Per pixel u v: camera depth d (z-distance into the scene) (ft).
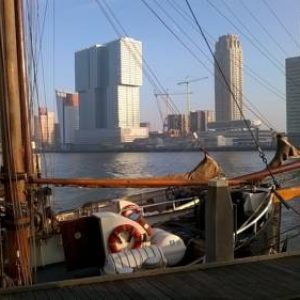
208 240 28.22
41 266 35.14
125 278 24.17
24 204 30.94
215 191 27.91
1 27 30.45
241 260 26.84
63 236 35.35
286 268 25.79
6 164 30.48
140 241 34.60
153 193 51.98
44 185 35.83
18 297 21.77
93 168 281.74
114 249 33.86
